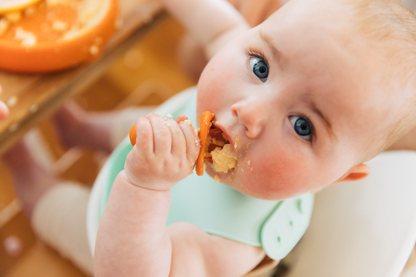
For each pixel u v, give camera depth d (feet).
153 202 1.03
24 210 1.86
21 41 1.29
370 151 1.08
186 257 1.14
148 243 1.05
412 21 1.03
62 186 1.81
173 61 2.88
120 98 2.63
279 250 1.26
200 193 1.31
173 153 0.99
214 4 1.46
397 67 0.99
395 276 1.14
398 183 1.28
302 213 1.33
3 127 1.27
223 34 1.45
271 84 1.02
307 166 1.03
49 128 2.33
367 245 1.23
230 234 1.23
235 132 1.02
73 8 1.38
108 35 1.40
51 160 2.29
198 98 1.11
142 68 2.79
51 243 1.77
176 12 1.49
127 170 1.02
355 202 1.32
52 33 1.32
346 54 0.97
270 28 1.04
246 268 1.23
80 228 1.64
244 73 1.05
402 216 1.22
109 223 1.05
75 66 1.38
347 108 0.98
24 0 1.33
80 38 1.31
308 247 1.35
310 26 1.00
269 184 1.05
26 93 1.31
